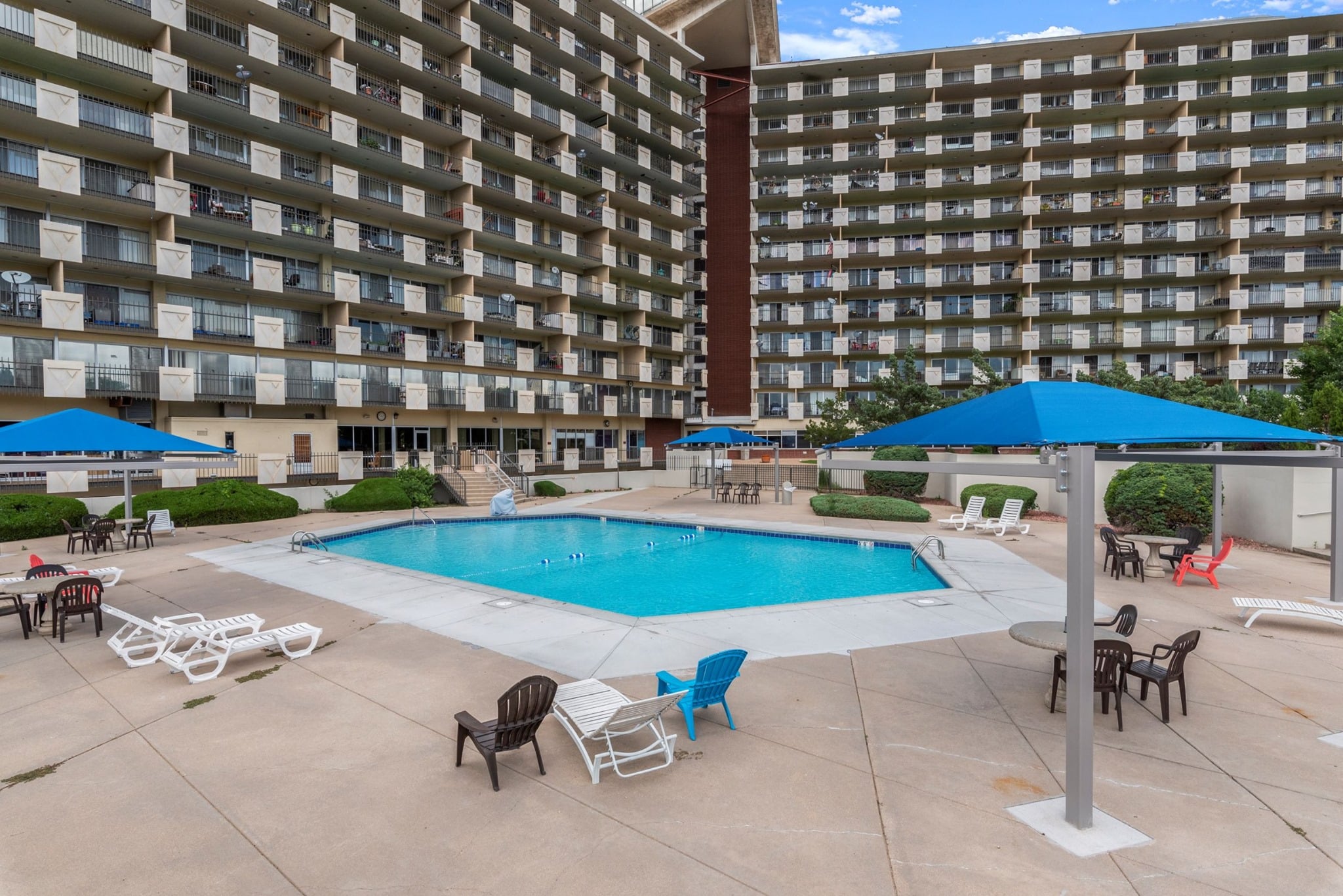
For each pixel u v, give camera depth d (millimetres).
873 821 4344
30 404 21469
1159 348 42812
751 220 47219
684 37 46656
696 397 51250
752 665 7480
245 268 26109
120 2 22328
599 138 40469
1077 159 43500
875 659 7676
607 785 4852
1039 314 42938
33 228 21422
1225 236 41375
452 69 33312
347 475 26656
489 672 7246
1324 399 16625
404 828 4305
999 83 43656
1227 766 5113
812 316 47469
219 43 24641
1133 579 12164
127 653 7531
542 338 39469
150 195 23250
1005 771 5016
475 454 32656
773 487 34750
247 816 4449
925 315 44719
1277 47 41750
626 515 23250
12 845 4125
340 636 8656
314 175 28875
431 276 33375
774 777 4957
